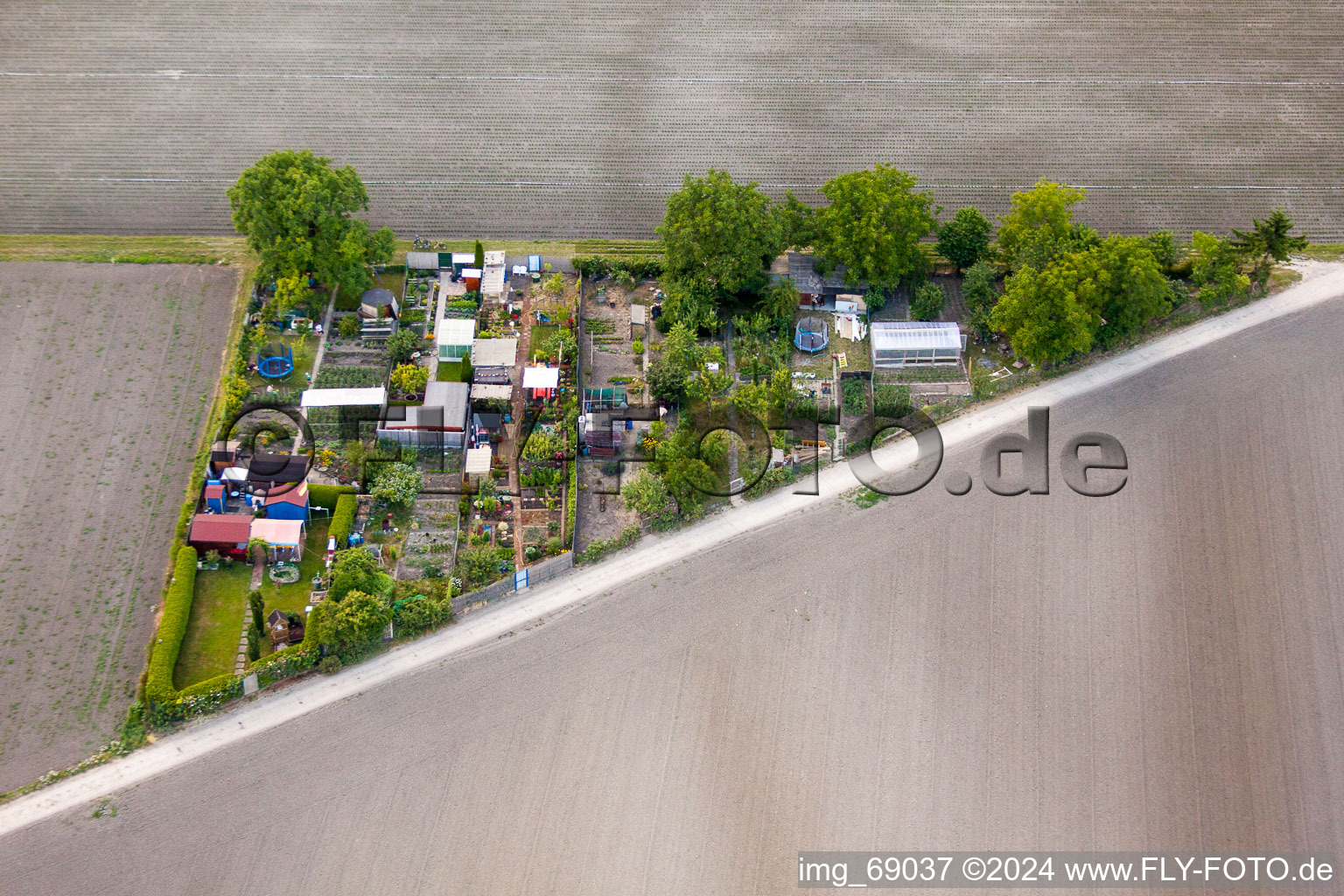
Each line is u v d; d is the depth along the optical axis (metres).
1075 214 181.12
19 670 122.88
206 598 130.62
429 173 185.00
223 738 119.25
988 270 164.88
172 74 199.38
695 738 120.88
